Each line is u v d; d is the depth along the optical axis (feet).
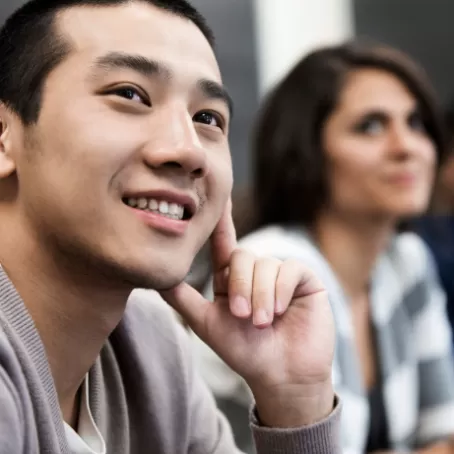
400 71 4.46
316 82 4.42
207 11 7.99
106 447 2.37
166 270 1.99
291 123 4.48
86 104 1.96
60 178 1.94
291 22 8.39
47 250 2.02
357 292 4.60
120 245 1.94
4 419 1.70
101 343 2.20
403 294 4.83
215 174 2.17
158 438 2.52
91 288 2.05
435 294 5.05
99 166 1.92
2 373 1.78
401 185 4.36
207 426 2.79
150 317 2.65
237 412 3.89
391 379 4.49
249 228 4.65
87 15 2.05
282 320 2.69
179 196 2.01
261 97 8.18
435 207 6.08
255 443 2.64
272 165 4.55
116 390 2.44
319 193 4.48
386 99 4.37
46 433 1.90
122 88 2.00
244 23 8.18
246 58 8.18
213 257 2.71
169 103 2.06
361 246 4.53
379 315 4.57
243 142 8.08
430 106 4.56
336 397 2.70
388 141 4.37
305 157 4.42
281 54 8.33
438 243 6.03
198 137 2.15
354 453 3.79
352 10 8.70
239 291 2.53
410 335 4.77
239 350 2.60
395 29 8.87
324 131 4.42
